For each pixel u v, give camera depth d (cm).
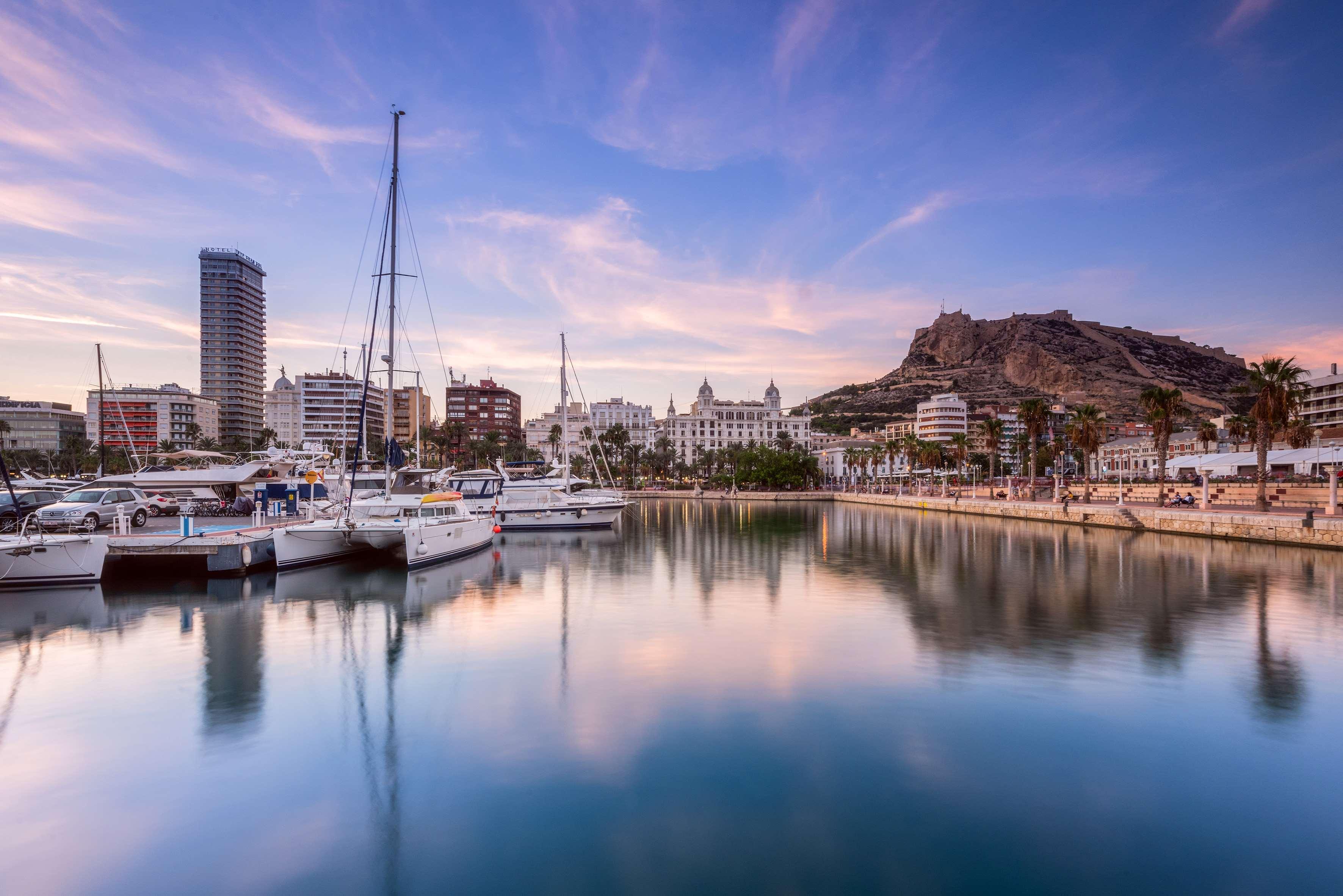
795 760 1399
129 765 1378
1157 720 1583
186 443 14738
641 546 5266
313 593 3034
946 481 12225
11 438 17688
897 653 2116
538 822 1181
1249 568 3875
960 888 1018
